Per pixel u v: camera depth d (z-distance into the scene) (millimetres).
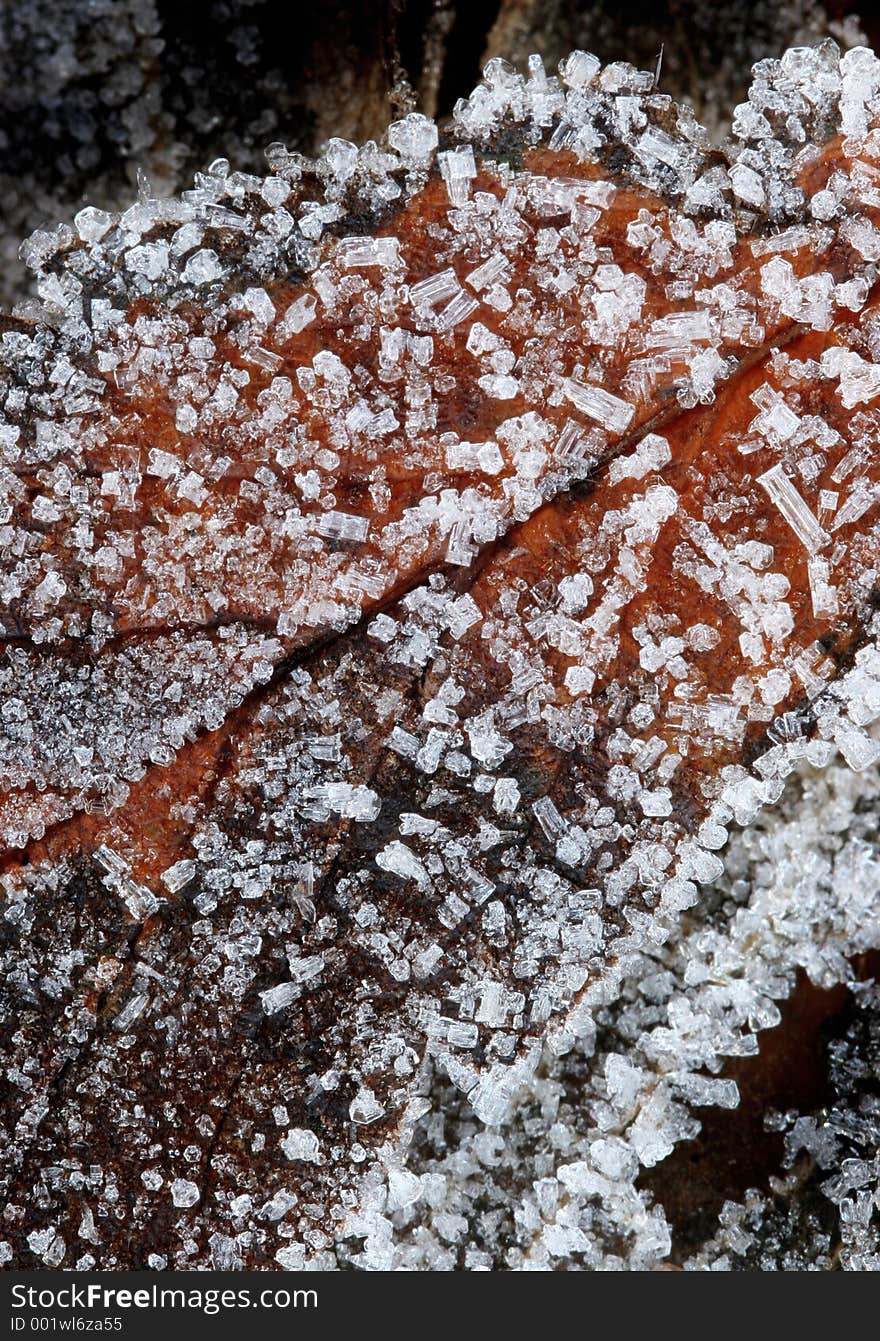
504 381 98
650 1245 101
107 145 108
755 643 98
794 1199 102
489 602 98
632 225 98
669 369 98
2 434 98
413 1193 99
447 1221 101
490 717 98
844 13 107
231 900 98
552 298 98
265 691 98
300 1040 98
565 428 98
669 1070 102
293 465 98
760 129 98
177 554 98
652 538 98
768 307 98
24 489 98
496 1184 102
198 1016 98
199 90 108
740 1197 102
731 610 98
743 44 107
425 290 97
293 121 108
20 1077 98
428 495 98
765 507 98
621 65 99
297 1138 98
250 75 107
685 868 99
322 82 107
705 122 107
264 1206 98
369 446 98
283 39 107
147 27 107
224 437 98
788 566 98
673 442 98
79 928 98
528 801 98
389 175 98
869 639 98
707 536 98
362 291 98
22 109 107
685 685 98
